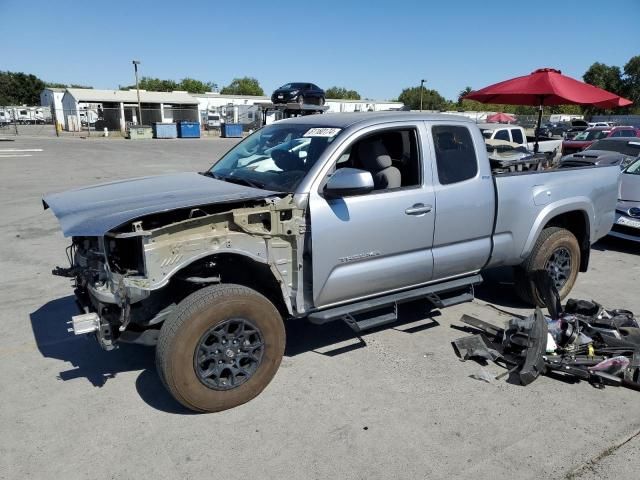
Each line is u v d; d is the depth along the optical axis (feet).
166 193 11.97
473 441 10.33
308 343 14.80
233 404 11.37
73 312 16.89
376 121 13.34
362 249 12.76
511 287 19.84
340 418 11.09
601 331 14.10
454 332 15.61
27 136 131.23
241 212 11.07
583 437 10.50
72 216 10.85
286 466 9.59
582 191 17.34
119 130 163.63
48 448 10.09
